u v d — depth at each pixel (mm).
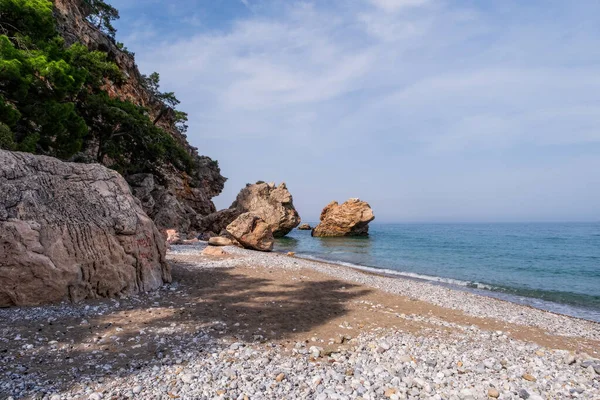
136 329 9836
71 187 13883
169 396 6098
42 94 29188
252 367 7598
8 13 29562
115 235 13969
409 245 59031
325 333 10766
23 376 6562
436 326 12445
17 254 10938
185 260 24266
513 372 8039
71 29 49344
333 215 81062
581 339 12805
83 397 5910
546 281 26250
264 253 34125
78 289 12273
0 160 12148
